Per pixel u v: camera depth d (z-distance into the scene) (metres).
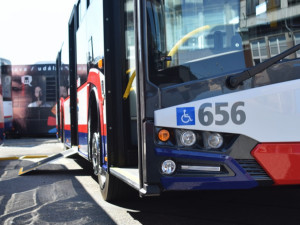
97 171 5.88
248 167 3.63
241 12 3.83
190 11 3.80
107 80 4.87
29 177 8.06
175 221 4.47
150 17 3.73
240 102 3.62
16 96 22.06
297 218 4.49
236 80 3.60
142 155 3.71
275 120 3.63
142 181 3.72
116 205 5.27
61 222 4.60
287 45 3.84
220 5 3.82
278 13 3.86
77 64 7.91
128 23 4.91
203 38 3.78
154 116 3.64
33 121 22.11
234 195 5.67
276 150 3.61
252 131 3.61
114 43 4.91
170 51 3.71
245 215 4.65
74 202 5.57
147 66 3.67
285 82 3.66
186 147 3.63
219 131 3.61
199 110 3.62
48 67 22.22
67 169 9.09
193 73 3.70
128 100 4.88
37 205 5.50
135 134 4.91
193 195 5.70
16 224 4.61
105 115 4.93
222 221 4.43
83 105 7.01
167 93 3.64
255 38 3.82
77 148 8.26
